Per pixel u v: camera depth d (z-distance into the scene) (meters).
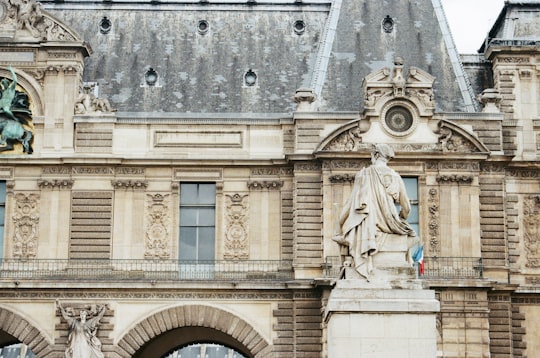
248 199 74.88
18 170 74.81
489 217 74.06
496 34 84.19
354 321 35.09
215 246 74.25
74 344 71.06
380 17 81.31
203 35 83.25
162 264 73.75
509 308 72.75
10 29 76.12
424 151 73.38
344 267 36.97
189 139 75.44
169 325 72.31
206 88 79.81
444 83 78.38
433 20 81.50
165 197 74.75
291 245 74.00
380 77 74.25
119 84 79.94
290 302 72.56
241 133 75.50
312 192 73.56
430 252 72.94
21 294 72.25
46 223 74.06
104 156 74.44
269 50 82.19
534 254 74.81
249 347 72.19
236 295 72.62
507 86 77.25
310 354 71.69
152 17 84.19
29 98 75.88
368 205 36.31
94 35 83.12
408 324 35.06
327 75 78.19
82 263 73.56
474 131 74.75
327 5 85.12
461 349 70.88
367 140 73.75
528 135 76.38
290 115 77.75
